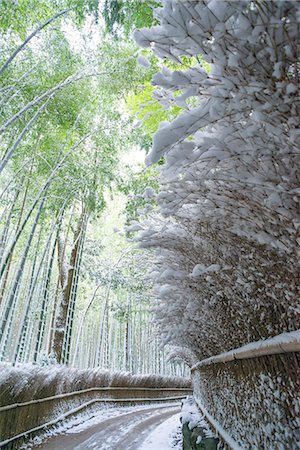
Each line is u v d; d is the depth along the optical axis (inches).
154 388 512.7
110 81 205.2
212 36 39.4
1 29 166.6
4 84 168.6
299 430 56.7
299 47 37.3
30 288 207.2
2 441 140.0
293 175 46.6
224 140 46.3
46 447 166.9
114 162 268.8
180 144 46.5
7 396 144.9
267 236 57.2
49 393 209.5
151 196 68.4
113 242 512.1
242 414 93.5
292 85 37.3
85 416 289.3
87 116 243.1
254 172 49.8
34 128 205.5
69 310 297.3
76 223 371.9
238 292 85.4
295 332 52.7
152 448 171.3
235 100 41.5
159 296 122.6
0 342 159.2
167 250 105.0
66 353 283.0
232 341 109.0
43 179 254.8
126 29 144.1
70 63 194.5
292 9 34.5
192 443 135.5
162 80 43.7
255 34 36.7
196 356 222.5
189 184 60.4
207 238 82.4
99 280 434.6
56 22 184.9
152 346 590.2
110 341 558.9
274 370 65.6
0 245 211.0
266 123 41.9
